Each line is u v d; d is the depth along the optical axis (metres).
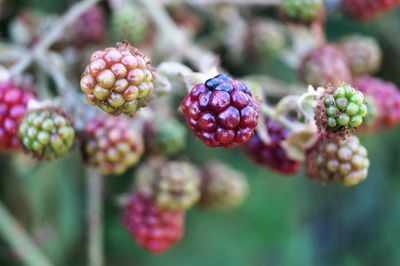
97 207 0.26
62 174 0.28
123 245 0.30
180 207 0.25
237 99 0.20
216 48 0.30
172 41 0.26
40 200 0.28
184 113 0.21
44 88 0.25
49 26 0.27
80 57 0.27
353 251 0.32
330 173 0.23
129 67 0.21
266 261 0.31
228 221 0.31
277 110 0.23
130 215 0.26
